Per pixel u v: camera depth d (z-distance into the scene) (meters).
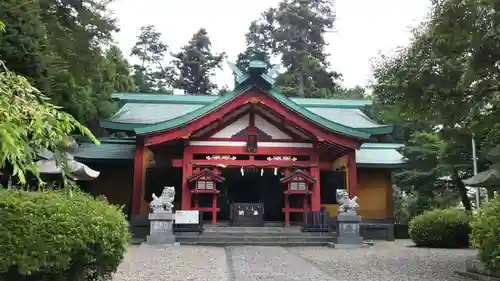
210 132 21.34
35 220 5.89
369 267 11.56
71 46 18.42
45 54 13.59
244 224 20.48
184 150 20.91
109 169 24.47
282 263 11.91
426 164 25.33
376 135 25.73
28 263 5.64
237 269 10.77
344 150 21.84
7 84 4.98
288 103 20.56
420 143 26.02
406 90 11.15
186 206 20.27
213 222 20.48
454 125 11.97
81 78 20.38
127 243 7.89
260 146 21.48
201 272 10.33
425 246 18.31
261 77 20.30
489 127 11.69
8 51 11.84
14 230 5.68
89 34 20.22
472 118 11.45
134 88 39.78
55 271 6.06
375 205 25.34
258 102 20.50
